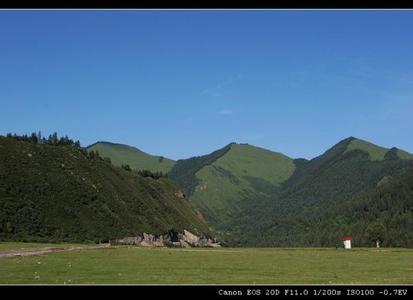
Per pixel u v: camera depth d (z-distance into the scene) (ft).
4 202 527.40
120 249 363.15
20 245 388.78
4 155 613.11
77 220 575.38
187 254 308.81
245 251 375.45
